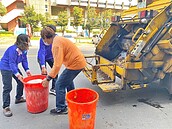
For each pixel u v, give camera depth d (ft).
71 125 8.91
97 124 10.13
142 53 11.57
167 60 12.26
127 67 11.63
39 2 96.99
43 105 11.25
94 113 8.80
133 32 15.72
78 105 8.24
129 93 14.61
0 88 15.16
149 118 10.91
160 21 11.74
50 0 101.24
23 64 11.87
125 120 10.63
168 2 12.42
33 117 10.77
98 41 17.26
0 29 93.20
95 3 112.88
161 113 11.53
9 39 59.57
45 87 10.93
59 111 11.05
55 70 9.69
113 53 17.37
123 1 118.11
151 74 12.35
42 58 12.82
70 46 9.96
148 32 11.53
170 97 13.60
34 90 10.59
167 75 13.15
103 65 12.62
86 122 8.61
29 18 68.74
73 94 9.60
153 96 14.11
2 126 9.84
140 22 12.93
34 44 48.11
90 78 12.97
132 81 12.09
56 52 9.54
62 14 77.36
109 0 114.93
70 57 10.00
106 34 16.70
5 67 10.39
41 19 71.87
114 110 11.82
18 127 9.78
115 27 16.70
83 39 69.67
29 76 11.48
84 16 96.78
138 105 12.59
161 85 13.84
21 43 10.40
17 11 93.50
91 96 9.70
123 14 17.81
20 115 10.96
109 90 11.73
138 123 10.33
